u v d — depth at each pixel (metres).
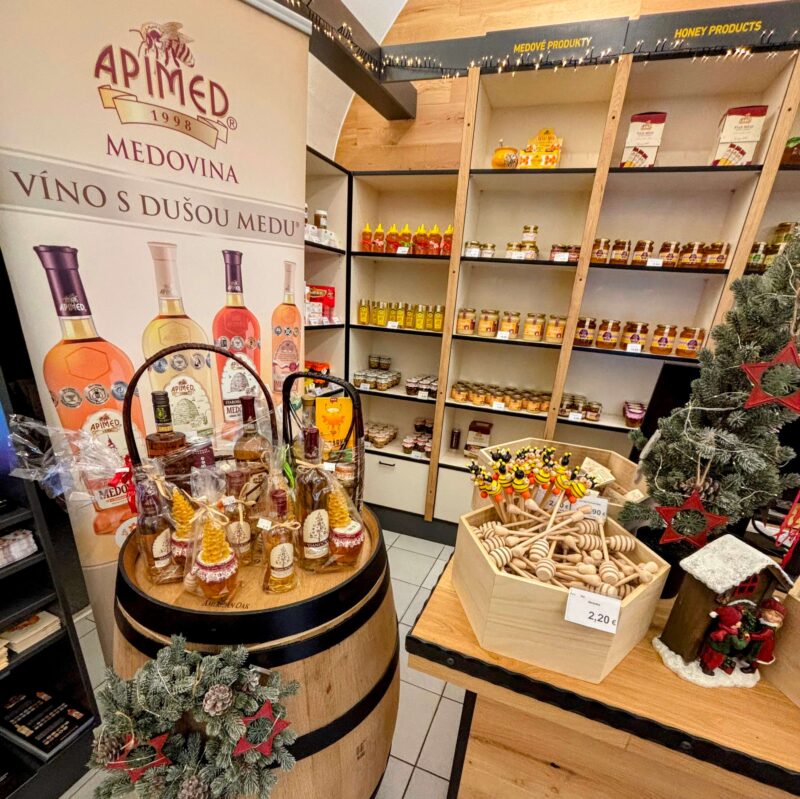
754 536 1.19
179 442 1.04
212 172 1.25
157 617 0.80
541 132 2.09
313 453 0.93
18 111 0.89
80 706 1.34
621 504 1.13
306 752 0.85
